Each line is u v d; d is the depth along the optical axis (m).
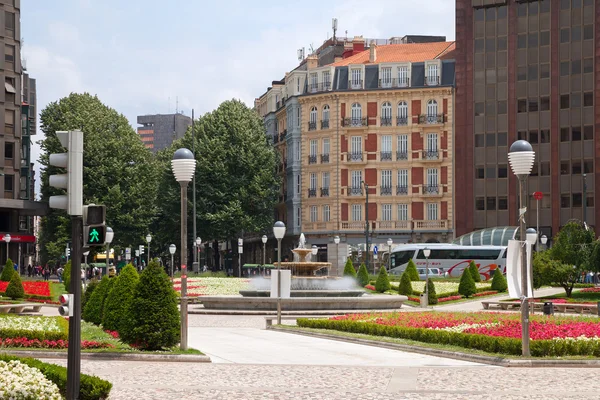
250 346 27.58
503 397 16.70
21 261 105.31
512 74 92.69
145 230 87.94
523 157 22.80
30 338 24.78
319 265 49.56
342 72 99.62
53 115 90.00
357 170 97.94
